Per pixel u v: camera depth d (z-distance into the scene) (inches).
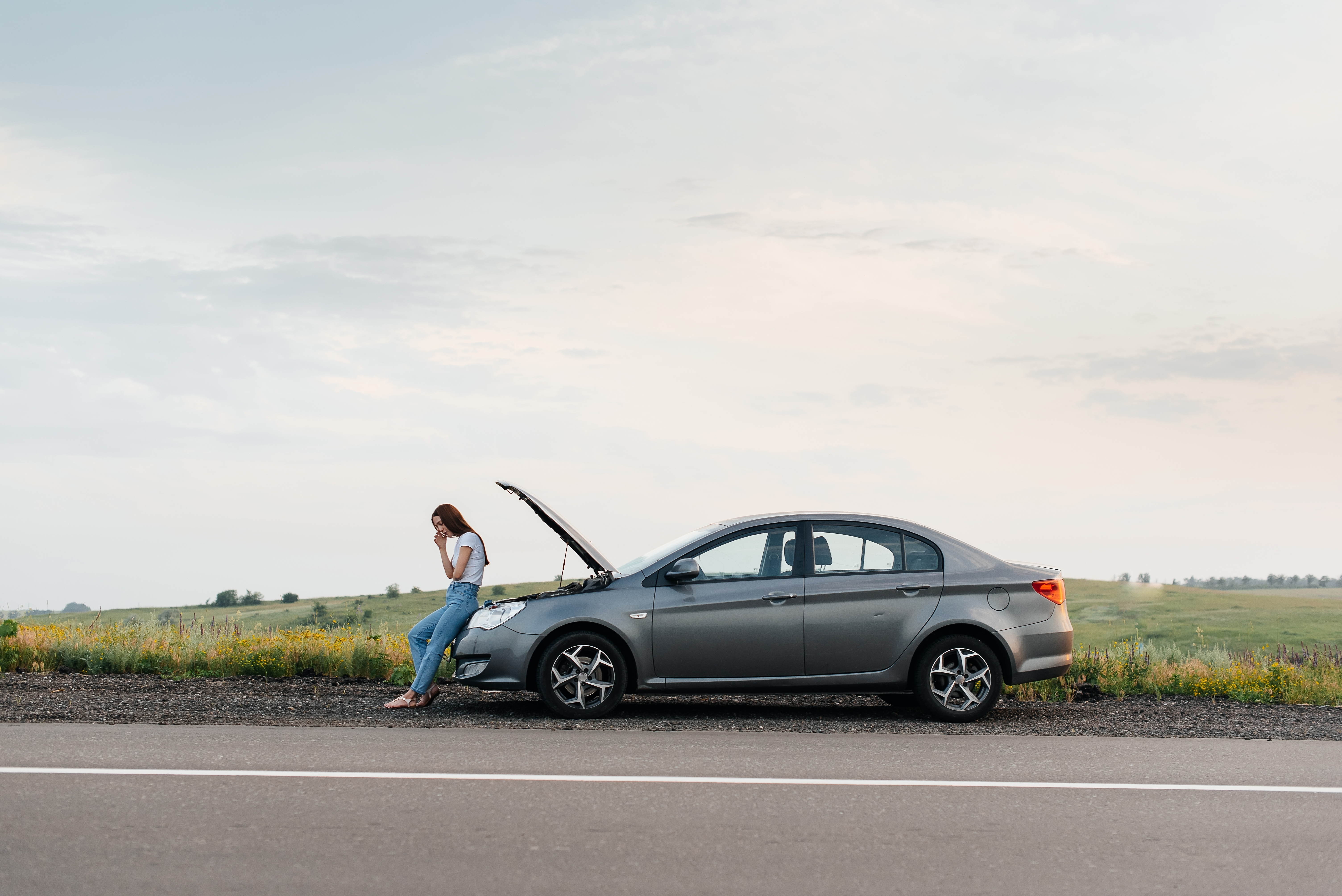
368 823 216.2
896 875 189.5
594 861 193.2
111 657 511.2
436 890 176.2
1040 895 180.5
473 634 384.8
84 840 199.8
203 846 197.9
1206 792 263.4
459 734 334.0
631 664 383.6
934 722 387.5
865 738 343.0
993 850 206.5
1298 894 183.5
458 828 213.9
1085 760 307.1
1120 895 181.5
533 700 428.1
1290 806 248.7
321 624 590.2
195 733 322.3
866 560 395.2
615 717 383.2
